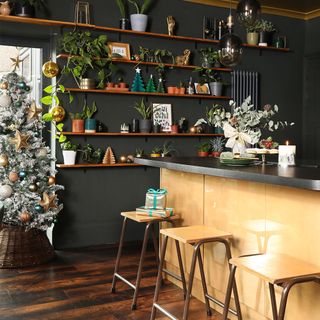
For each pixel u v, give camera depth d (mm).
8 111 4230
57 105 4832
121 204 5293
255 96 5949
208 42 5641
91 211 5137
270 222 2717
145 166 5391
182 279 3404
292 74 6316
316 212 2391
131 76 5270
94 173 5141
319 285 2393
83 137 5062
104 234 5203
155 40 5395
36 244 4371
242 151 3490
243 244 2957
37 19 4586
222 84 5652
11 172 4172
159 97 5441
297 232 2516
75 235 5051
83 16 4914
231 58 3615
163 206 3453
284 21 6254
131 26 5219
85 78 4949
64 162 4875
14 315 3119
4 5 4496
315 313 2424
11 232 4289
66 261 4461
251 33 5832
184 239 2723
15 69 4473
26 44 4934
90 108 5066
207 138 5730
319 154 6195
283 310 2057
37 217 4336
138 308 3270
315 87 6250
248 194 2900
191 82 5523
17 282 3818
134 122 5199
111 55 4996
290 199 2561
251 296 2893
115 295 3525
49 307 3271
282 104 6246
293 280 2070
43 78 4996
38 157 4332
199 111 5668
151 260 4508
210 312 3162
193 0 5578
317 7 6094
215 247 3250
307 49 6363
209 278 3318
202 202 3391
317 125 6223
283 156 3158
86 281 3850
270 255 2480
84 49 4898
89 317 3100
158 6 5402
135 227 5383
